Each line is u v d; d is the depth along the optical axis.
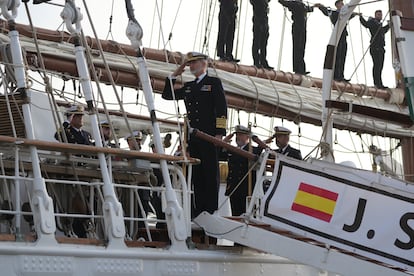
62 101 21.36
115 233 16.56
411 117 21.55
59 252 15.66
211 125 19.59
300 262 18.03
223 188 23.84
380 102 29.58
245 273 18.67
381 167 28.33
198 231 19.67
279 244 18.05
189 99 19.75
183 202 18.11
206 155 19.56
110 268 16.38
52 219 15.77
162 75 23.69
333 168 18.23
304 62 30.58
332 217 18.12
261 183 18.27
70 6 17.56
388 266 18.38
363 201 18.22
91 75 22.23
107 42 23.03
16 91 17.41
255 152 21.81
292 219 18.02
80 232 18.06
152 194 22.05
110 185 16.84
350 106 22.09
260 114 26.25
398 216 18.25
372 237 18.17
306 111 26.44
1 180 17.25
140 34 18.39
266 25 29.11
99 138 17.22
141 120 24.88
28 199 17.14
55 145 16.23
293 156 21.92
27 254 15.30
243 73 26.66
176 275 17.38
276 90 26.11
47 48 21.45
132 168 17.70
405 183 18.97
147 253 16.92
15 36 16.64
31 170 17.42
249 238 18.11
